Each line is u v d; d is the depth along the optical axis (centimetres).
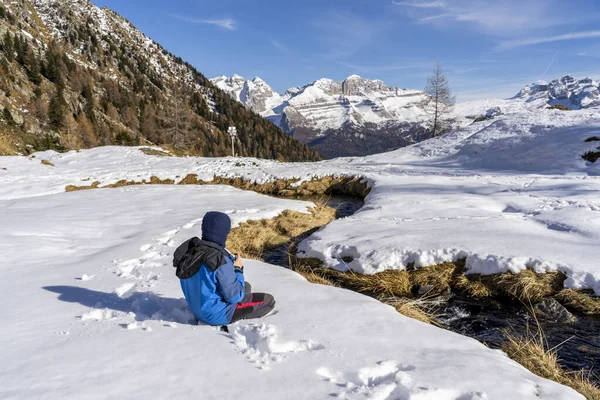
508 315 614
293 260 921
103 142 9188
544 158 2298
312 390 262
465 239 805
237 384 266
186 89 17588
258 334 358
